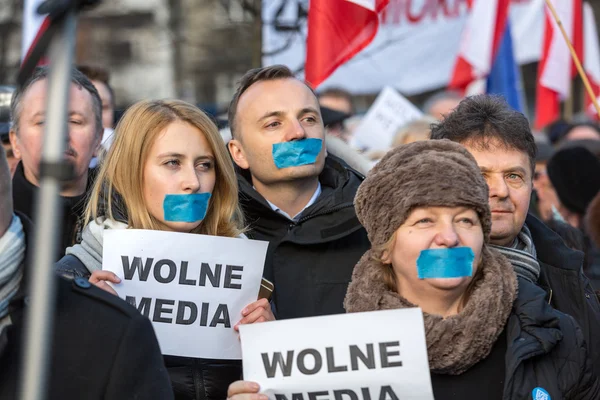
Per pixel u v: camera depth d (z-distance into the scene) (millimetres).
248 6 7555
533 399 3066
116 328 2662
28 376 2174
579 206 5875
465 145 3779
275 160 4336
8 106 5945
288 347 3039
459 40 9734
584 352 3248
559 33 9148
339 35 5422
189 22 16188
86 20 19125
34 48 2207
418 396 2990
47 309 2182
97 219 3795
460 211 3104
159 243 3604
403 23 9773
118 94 19859
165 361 3623
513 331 3152
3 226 2598
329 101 9297
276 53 8078
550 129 9953
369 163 5023
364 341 3023
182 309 3594
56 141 2184
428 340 3090
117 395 2609
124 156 3762
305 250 4332
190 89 16859
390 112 8398
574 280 3871
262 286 3836
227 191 3906
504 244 3811
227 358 3607
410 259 3115
